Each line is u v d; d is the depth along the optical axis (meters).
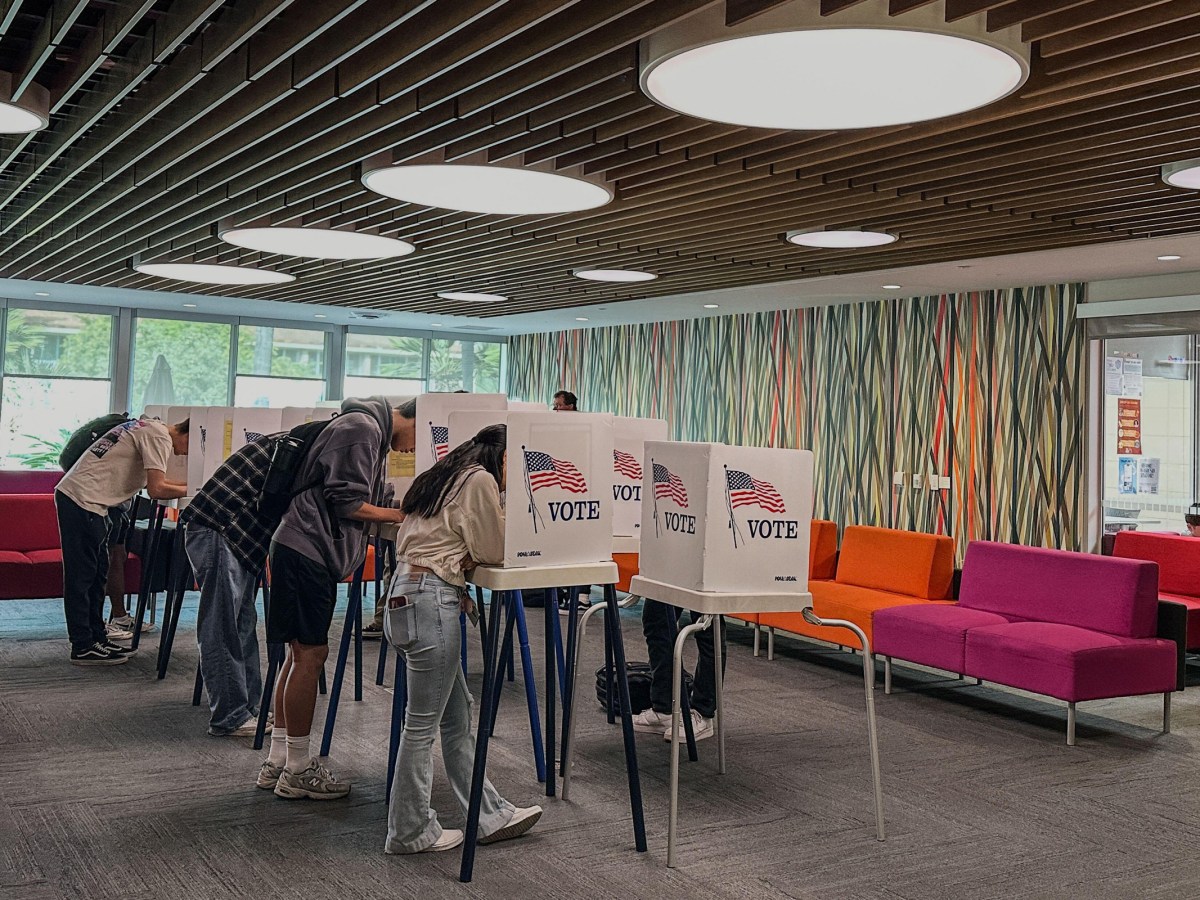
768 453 3.66
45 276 10.30
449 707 3.54
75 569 6.06
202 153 5.35
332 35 3.67
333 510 3.86
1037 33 3.32
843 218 6.24
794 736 5.12
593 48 3.55
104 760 4.39
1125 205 5.70
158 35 3.76
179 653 6.52
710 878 3.36
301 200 6.10
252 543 4.51
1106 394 8.60
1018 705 5.94
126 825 3.67
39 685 5.62
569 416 3.49
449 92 3.99
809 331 11.02
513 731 4.97
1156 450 8.27
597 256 8.03
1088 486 8.64
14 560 7.08
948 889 3.34
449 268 8.91
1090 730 5.44
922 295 9.77
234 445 6.22
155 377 13.86
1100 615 5.58
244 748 4.61
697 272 8.68
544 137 4.66
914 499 9.92
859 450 10.45
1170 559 7.21
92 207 6.61
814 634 6.60
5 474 9.68
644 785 4.28
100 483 6.07
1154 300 8.10
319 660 3.90
